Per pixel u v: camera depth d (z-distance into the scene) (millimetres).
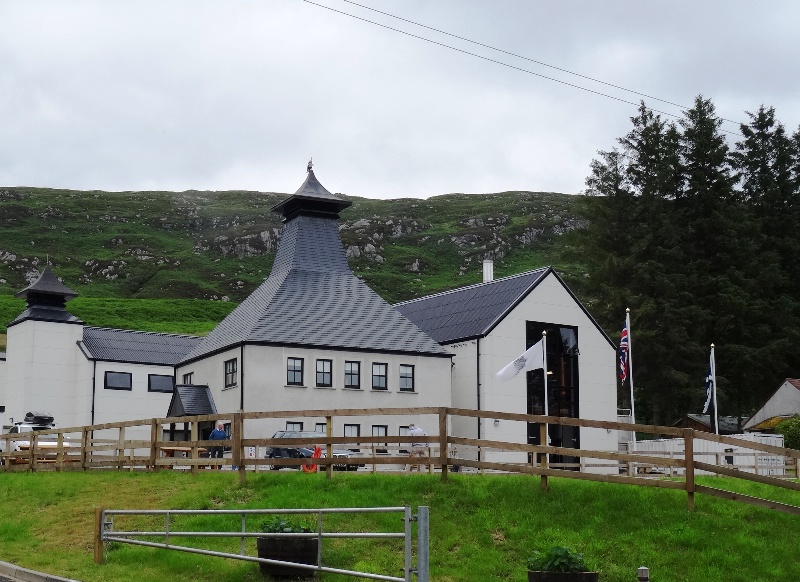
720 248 81250
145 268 182750
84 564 20375
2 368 66938
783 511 24672
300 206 52250
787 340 76125
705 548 22891
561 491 24984
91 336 61781
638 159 84438
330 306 48719
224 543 21531
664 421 78125
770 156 89500
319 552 16844
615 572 21578
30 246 192125
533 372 51000
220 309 140875
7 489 29125
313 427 44781
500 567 21219
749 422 67625
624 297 75750
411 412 25281
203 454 38312
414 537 22094
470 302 55281
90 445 32031
